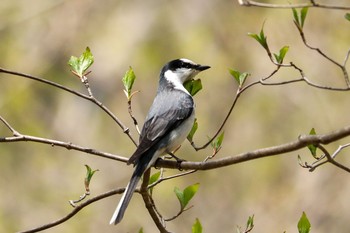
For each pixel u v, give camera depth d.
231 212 14.98
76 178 15.44
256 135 15.37
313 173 15.01
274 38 15.30
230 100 15.63
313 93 15.15
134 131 15.95
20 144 15.70
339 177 14.83
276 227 14.66
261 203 14.98
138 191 6.90
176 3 17.02
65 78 16.66
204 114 15.50
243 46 15.90
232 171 15.27
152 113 7.89
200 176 15.14
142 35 16.81
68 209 15.05
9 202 15.07
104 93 16.52
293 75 15.08
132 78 7.29
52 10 16.89
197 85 8.22
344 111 15.02
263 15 15.83
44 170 15.50
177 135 7.71
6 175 15.40
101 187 15.24
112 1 17.22
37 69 16.47
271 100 15.40
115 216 6.62
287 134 15.22
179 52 16.48
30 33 16.70
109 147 15.91
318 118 15.08
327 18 15.13
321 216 14.69
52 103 16.47
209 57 16.05
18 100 15.96
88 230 14.60
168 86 8.31
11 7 16.56
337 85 14.92
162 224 6.86
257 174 15.20
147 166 7.01
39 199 15.14
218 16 16.44
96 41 16.81
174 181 14.76
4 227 14.75
